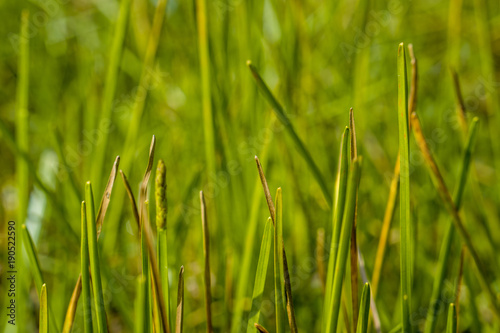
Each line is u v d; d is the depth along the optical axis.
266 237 0.41
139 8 0.85
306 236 0.57
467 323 0.51
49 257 0.58
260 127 0.61
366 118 0.71
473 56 0.94
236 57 0.65
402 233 0.41
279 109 0.44
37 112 0.86
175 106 0.81
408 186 0.41
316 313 0.55
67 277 0.51
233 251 0.52
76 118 0.76
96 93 0.76
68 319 0.41
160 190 0.40
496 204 0.64
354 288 0.42
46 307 0.41
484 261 0.56
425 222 0.61
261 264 0.41
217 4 0.55
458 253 0.53
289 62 0.62
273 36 0.71
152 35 0.55
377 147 0.71
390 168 0.69
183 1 0.82
